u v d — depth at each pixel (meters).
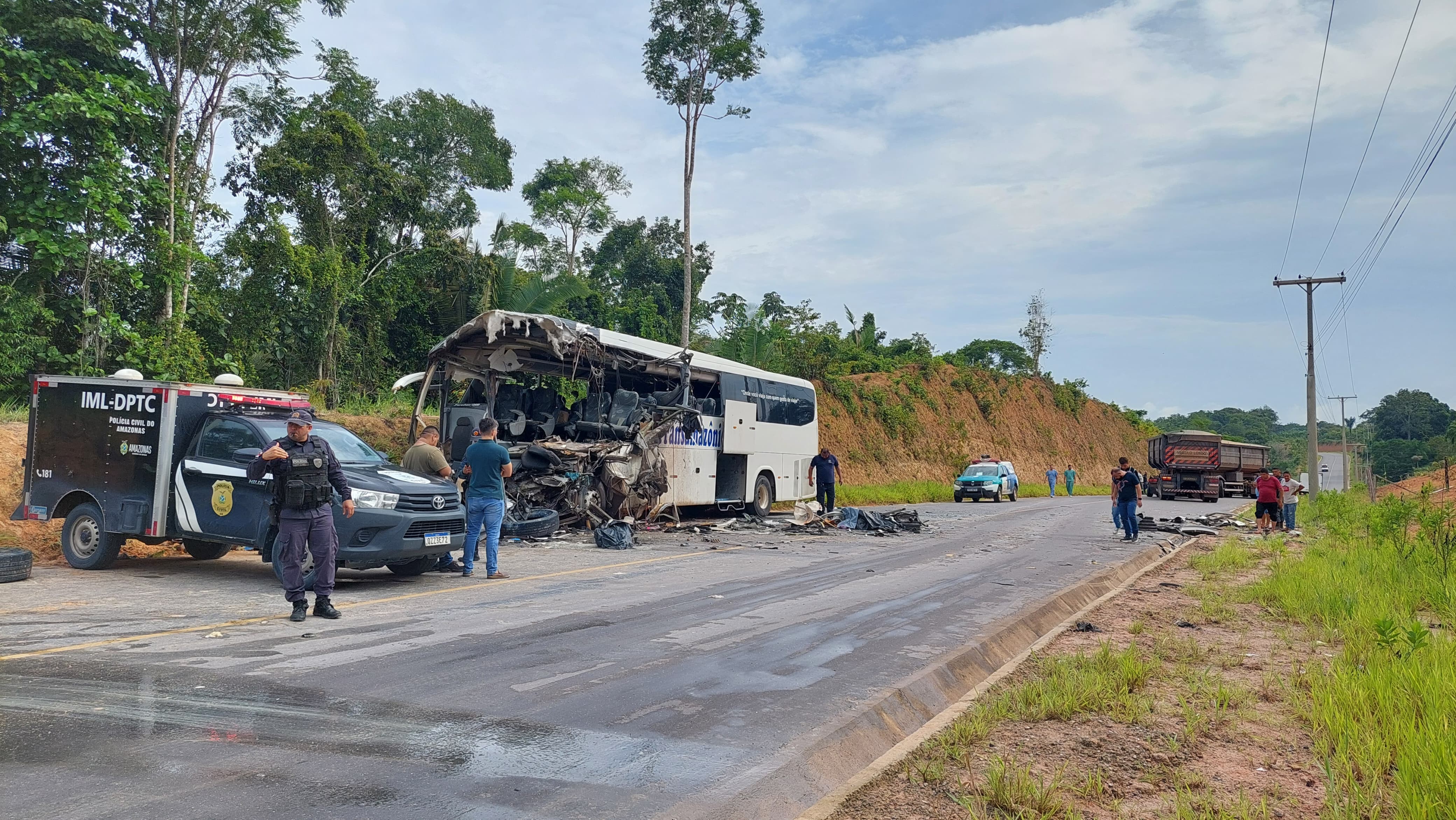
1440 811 3.74
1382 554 13.28
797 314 49.50
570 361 19.00
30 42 17.34
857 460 42.38
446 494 10.61
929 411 53.19
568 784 4.29
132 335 18.56
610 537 15.34
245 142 29.22
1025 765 4.71
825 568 13.10
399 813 3.86
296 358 27.38
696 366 20.42
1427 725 4.68
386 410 24.03
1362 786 4.29
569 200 51.72
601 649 7.25
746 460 22.50
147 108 18.78
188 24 21.80
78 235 17.58
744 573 12.34
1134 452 82.25
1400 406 114.94
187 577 10.82
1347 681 5.81
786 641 7.79
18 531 12.73
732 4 31.47
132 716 5.13
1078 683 6.14
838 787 4.35
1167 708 5.86
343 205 30.19
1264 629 8.70
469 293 32.66
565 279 32.12
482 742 4.87
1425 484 15.59
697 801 4.14
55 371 18.34
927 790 4.36
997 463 39.97
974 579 12.16
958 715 5.58
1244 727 5.41
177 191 21.34
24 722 4.98
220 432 10.71
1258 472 51.22
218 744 4.69
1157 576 13.25
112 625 7.79
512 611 8.82
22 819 3.66
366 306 29.59
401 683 6.03
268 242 27.25
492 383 19.84
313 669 6.32
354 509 8.49
